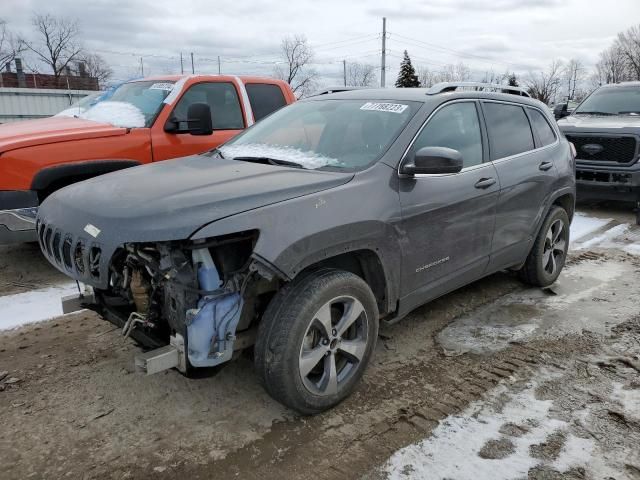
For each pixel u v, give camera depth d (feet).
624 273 19.21
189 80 21.18
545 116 17.38
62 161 17.43
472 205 13.28
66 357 12.78
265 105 23.49
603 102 34.17
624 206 31.96
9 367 12.31
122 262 10.11
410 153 11.94
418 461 9.22
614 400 11.03
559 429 10.06
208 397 11.15
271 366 9.55
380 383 11.71
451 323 14.80
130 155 18.98
